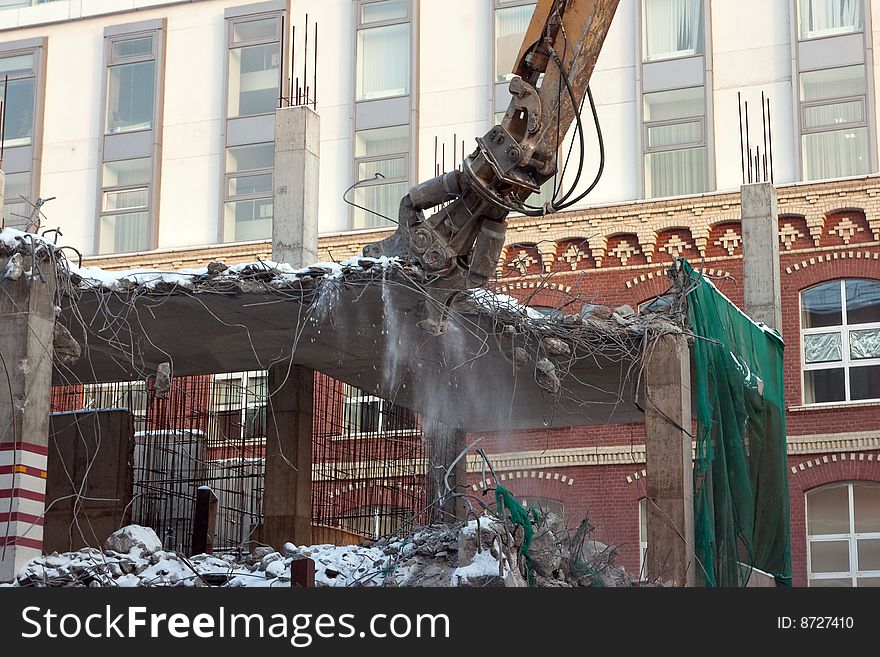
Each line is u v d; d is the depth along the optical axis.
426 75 36.75
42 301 16.09
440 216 16.91
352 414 29.75
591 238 33.03
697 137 34.06
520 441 32.44
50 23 40.66
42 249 16.19
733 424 20.16
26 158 39.75
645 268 32.69
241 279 17.42
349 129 36.91
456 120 36.25
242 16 38.97
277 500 22.20
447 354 20.92
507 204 16.45
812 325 31.58
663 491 19.02
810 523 30.53
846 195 31.48
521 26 36.34
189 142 38.66
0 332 15.84
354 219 36.28
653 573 18.80
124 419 22.08
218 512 25.11
